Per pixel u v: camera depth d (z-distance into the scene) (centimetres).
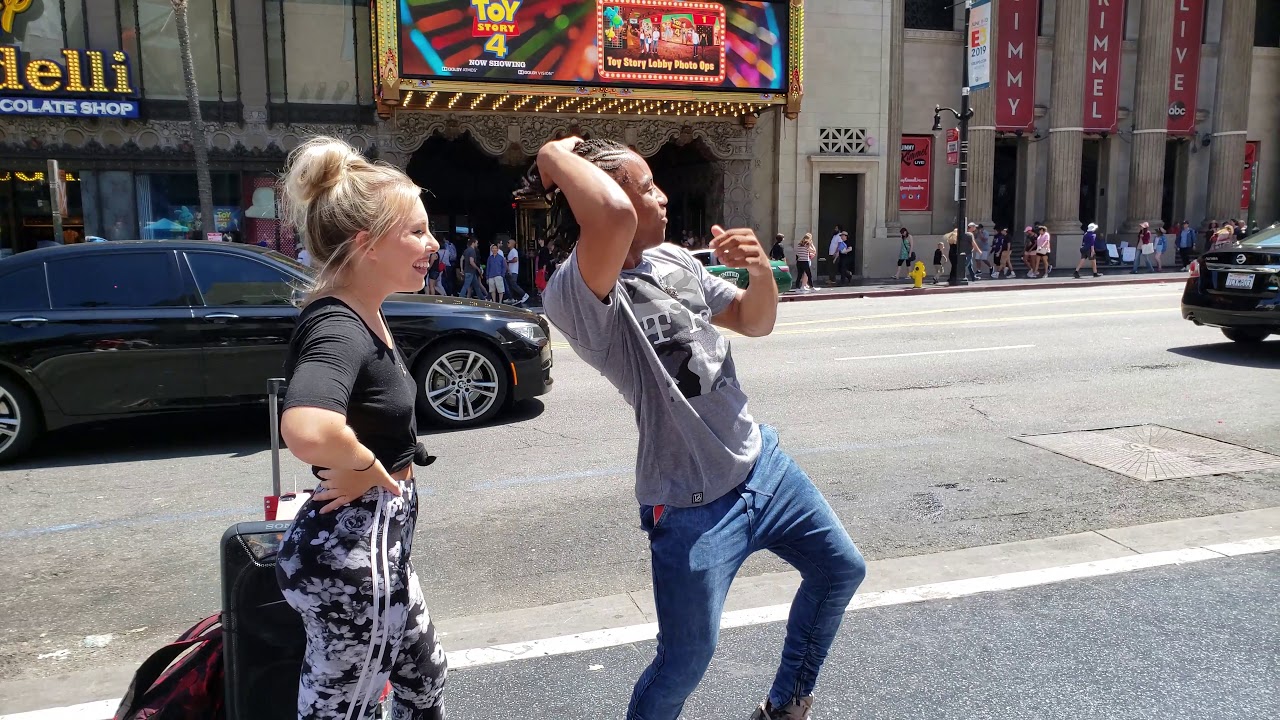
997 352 1059
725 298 246
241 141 2016
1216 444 625
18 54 1838
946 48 2727
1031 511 493
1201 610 354
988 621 351
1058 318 1388
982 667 316
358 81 2077
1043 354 1033
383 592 195
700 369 216
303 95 2050
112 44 1922
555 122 2239
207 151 1994
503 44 2003
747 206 2464
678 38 2116
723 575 220
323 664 197
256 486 577
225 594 217
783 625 353
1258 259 955
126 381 654
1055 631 341
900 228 2681
